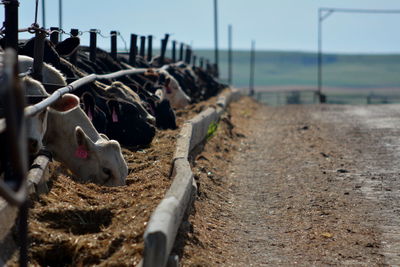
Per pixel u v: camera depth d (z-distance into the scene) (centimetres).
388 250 1015
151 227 695
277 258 975
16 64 500
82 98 1277
